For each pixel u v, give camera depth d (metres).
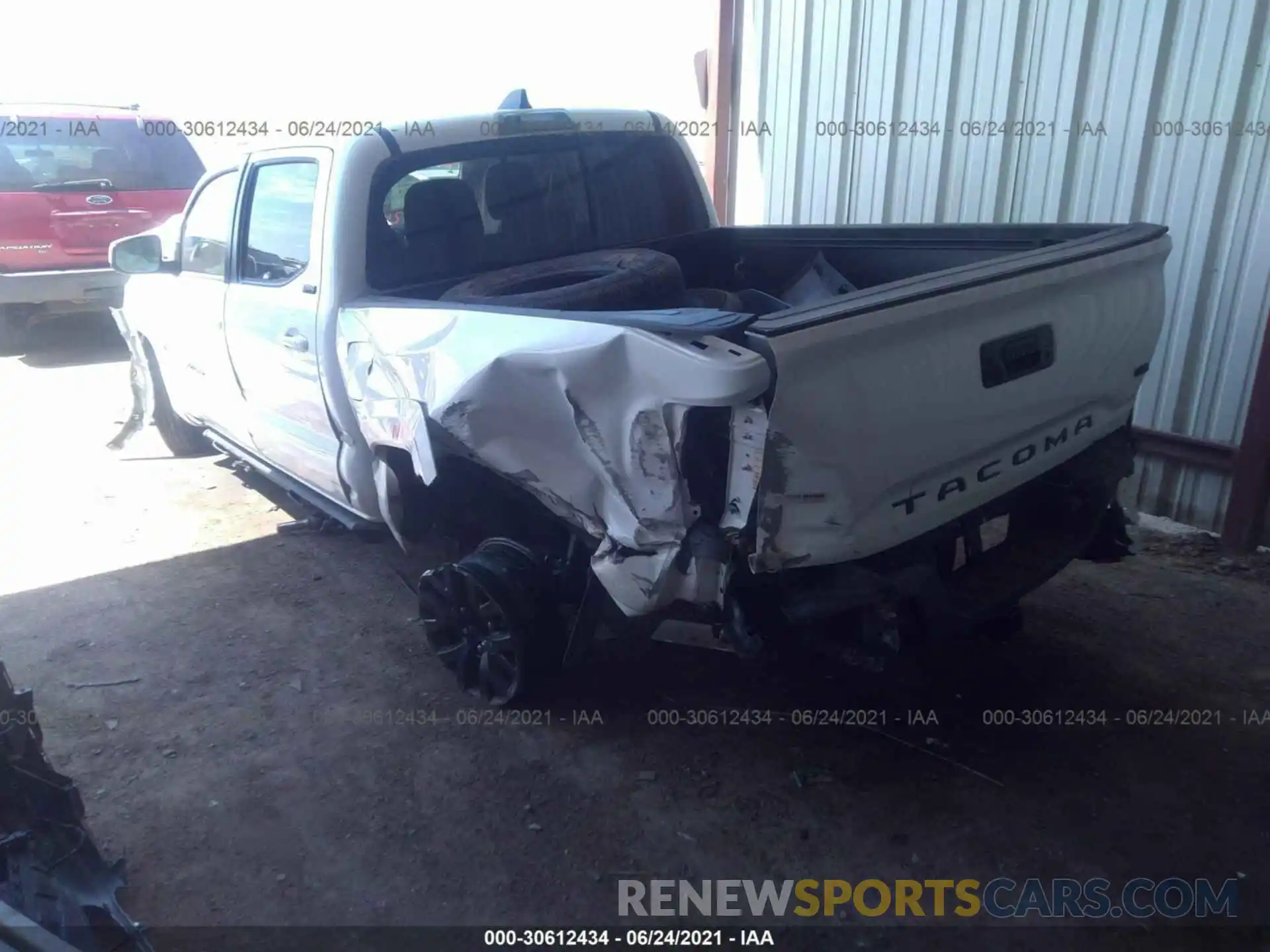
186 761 3.26
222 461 6.31
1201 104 4.45
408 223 3.76
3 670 2.37
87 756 3.29
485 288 3.46
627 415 2.48
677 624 2.89
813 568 2.55
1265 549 4.55
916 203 5.77
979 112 5.30
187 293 5.02
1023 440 2.90
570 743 3.30
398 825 2.93
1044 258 2.84
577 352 2.53
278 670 3.81
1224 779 3.02
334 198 3.60
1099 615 4.02
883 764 3.14
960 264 3.97
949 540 2.86
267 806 3.03
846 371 2.36
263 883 2.72
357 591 4.46
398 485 3.54
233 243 4.46
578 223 4.24
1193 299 4.65
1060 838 2.79
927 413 2.53
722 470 2.44
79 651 3.98
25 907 2.20
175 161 9.23
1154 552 4.61
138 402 6.36
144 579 4.62
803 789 3.03
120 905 2.64
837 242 4.34
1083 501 3.21
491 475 3.29
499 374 2.71
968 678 3.59
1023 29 4.99
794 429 2.31
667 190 4.57
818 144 6.27
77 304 8.98
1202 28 4.37
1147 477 4.97
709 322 2.34
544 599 3.29
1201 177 4.52
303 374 3.93
